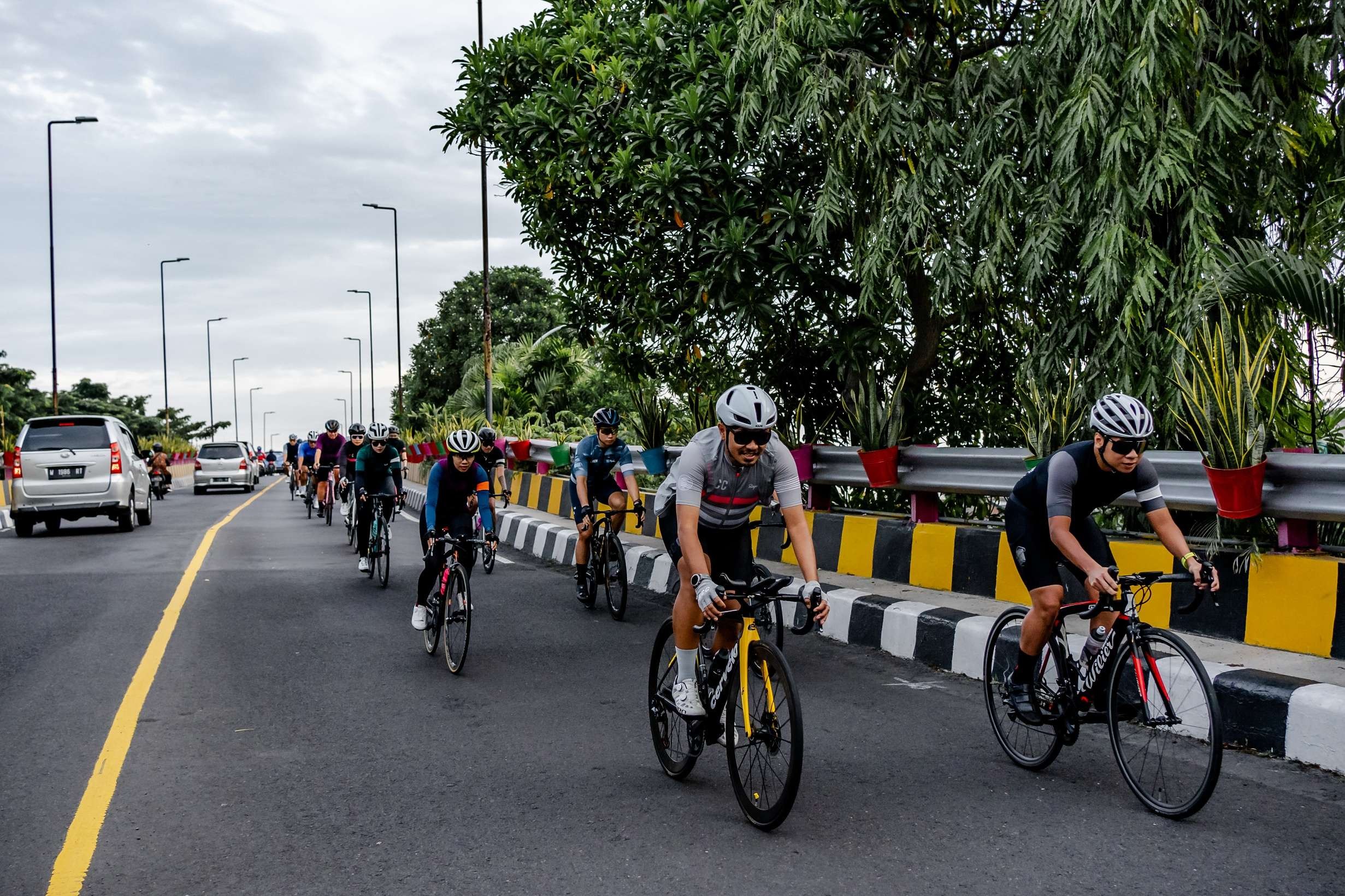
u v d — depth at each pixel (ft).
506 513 57.00
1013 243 26.66
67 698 20.12
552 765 15.92
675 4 35.09
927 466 27.96
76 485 57.82
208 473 121.19
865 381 32.76
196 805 14.11
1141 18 23.04
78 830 13.19
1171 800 13.41
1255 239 24.06
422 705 19.67
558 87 34.78
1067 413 24.36
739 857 12.12
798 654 24.00
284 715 18.93
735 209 31.89
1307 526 19.25
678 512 13.79
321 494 65.82
